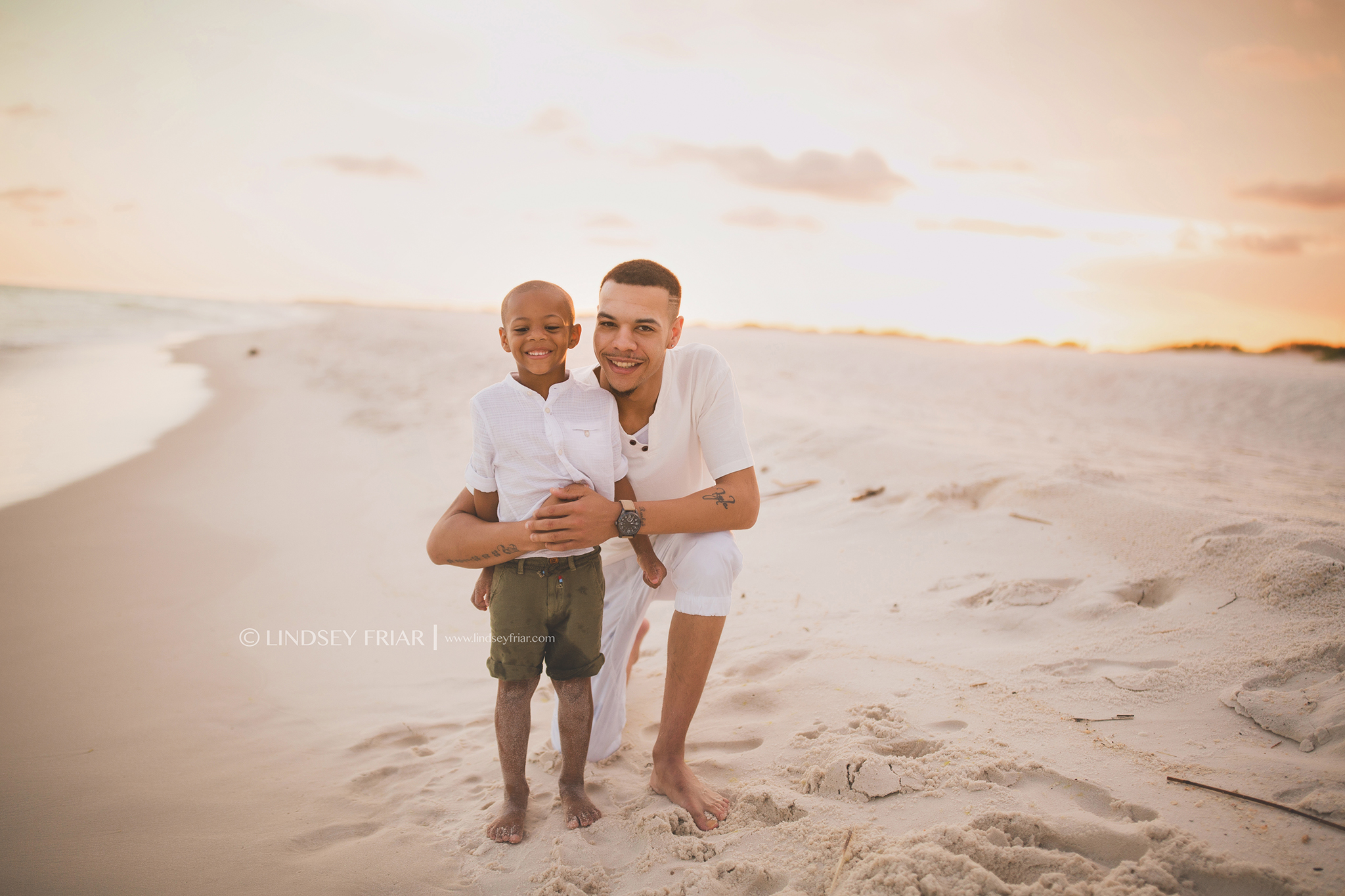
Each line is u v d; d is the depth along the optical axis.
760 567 4.08
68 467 6.41
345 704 2.95
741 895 1.78
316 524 5.16
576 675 2.13
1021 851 1.70
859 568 3.90
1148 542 3.52
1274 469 6.45
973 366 16.44
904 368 16.22
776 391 11.69
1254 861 1.59
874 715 2.41
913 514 4.55
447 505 5.50
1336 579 2.75
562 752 2.28
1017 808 1.88
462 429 7.86
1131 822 1.78
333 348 16.39
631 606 2.46
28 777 2.39
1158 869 1.59
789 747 2.32
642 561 2.23
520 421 2.16
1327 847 1.62
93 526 5.00
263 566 4.41
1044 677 2.54
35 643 3.39
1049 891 1.59
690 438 2.45
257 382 11.38
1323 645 2.40
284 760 2.53
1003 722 2.29
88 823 2.16
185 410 9.01
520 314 2.09
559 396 2.20
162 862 2.00
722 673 2.90
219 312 31.75
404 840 2.08
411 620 3.74
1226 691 2.31
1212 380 13.60
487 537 2.09
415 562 4.50
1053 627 2.97
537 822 2.12
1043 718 2.29
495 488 2.25
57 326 20.00
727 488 2.31
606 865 1.93
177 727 2.73
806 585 3.77
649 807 2.14
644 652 3.34
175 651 3.36
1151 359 18.72
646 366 2.18
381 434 7.78
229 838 2.10
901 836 1.82
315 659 3.32
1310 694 2.19
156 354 14.40
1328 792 1.77
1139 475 5.32
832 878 1.74
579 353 13.37
